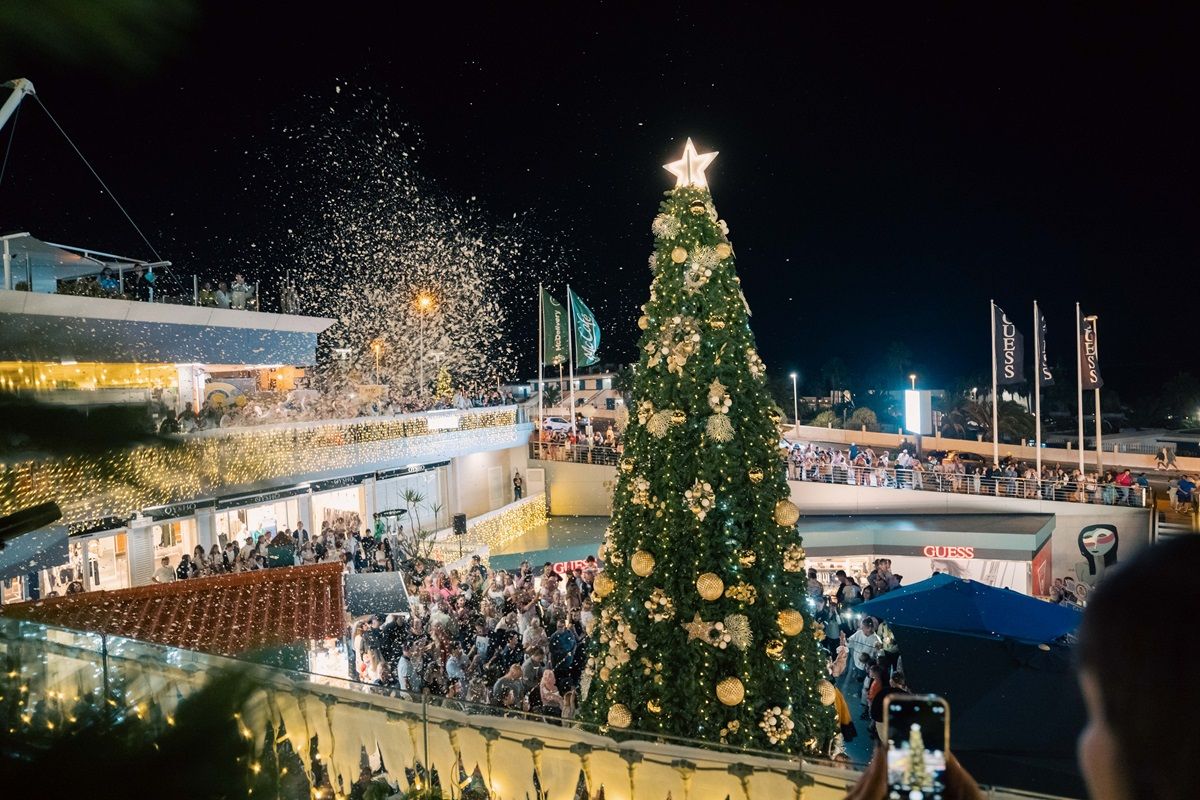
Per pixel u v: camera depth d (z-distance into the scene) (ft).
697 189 24.90
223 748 3.59
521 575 62.34
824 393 289.74
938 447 155.33
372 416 81.10
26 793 3.26
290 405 72.38
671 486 23.22
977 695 26.81
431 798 15.98
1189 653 2.58
